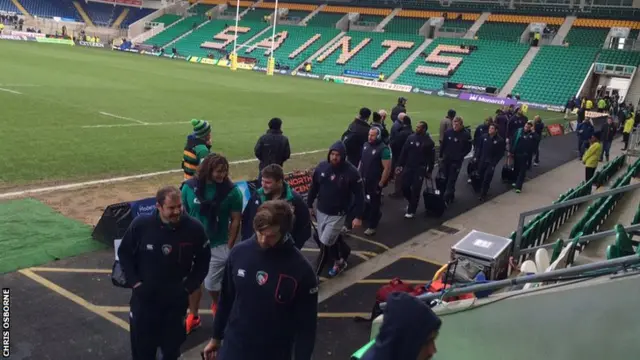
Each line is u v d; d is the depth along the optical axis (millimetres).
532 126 12969
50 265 6555
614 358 3141
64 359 4707
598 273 3373
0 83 24359
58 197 9320
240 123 19844
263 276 3244
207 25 66062
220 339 3660
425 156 9812
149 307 3992
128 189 10289
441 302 4195
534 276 3531
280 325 3281
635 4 48844
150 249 3908
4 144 12805
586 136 18797
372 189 8750
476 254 6371
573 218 10680
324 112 25547
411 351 2078
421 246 8711
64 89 24562
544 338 3467
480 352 3863
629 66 42438
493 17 54375
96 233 7418
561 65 45562
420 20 58062
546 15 52125
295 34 59625
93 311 5566
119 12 73562
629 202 11398
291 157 15320
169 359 4207
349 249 7363
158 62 49469
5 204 8586
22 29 64812
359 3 63062
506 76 46250
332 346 5395
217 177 5094
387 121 24250
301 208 5152
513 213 11227
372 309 6145
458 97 44344
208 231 5172
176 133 16594
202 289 6406
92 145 13797
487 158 12117
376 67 51625
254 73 48594
